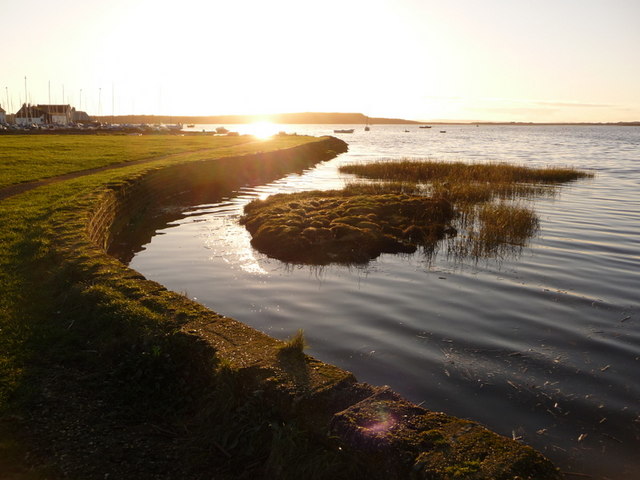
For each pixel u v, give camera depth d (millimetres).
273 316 7805
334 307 8242
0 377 4504
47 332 5414
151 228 14469
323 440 3650
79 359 5008
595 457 4379
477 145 76375
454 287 9375
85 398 4414
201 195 21125
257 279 9773
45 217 10109
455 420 3607
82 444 3832
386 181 26547
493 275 10195
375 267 10836
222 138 53344
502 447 3273
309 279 9828
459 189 20875
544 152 57031
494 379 5812
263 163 29328
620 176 29547
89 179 15500
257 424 4008
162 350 4906
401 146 71688
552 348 6688
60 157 22766
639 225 15195
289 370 4309
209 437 4059
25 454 3621
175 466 3738
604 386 5664
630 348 6703
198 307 5789
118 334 5332
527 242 13047
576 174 28281
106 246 11750
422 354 6469
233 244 12648
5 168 17828
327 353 6473
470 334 7148
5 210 10641
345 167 31969
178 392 4605
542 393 5496
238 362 4445
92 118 134750
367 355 6426
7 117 116500
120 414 4285
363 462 3395
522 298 8758
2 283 6574
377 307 8258
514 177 27438
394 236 13383
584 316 7879
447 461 3146
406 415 3641
